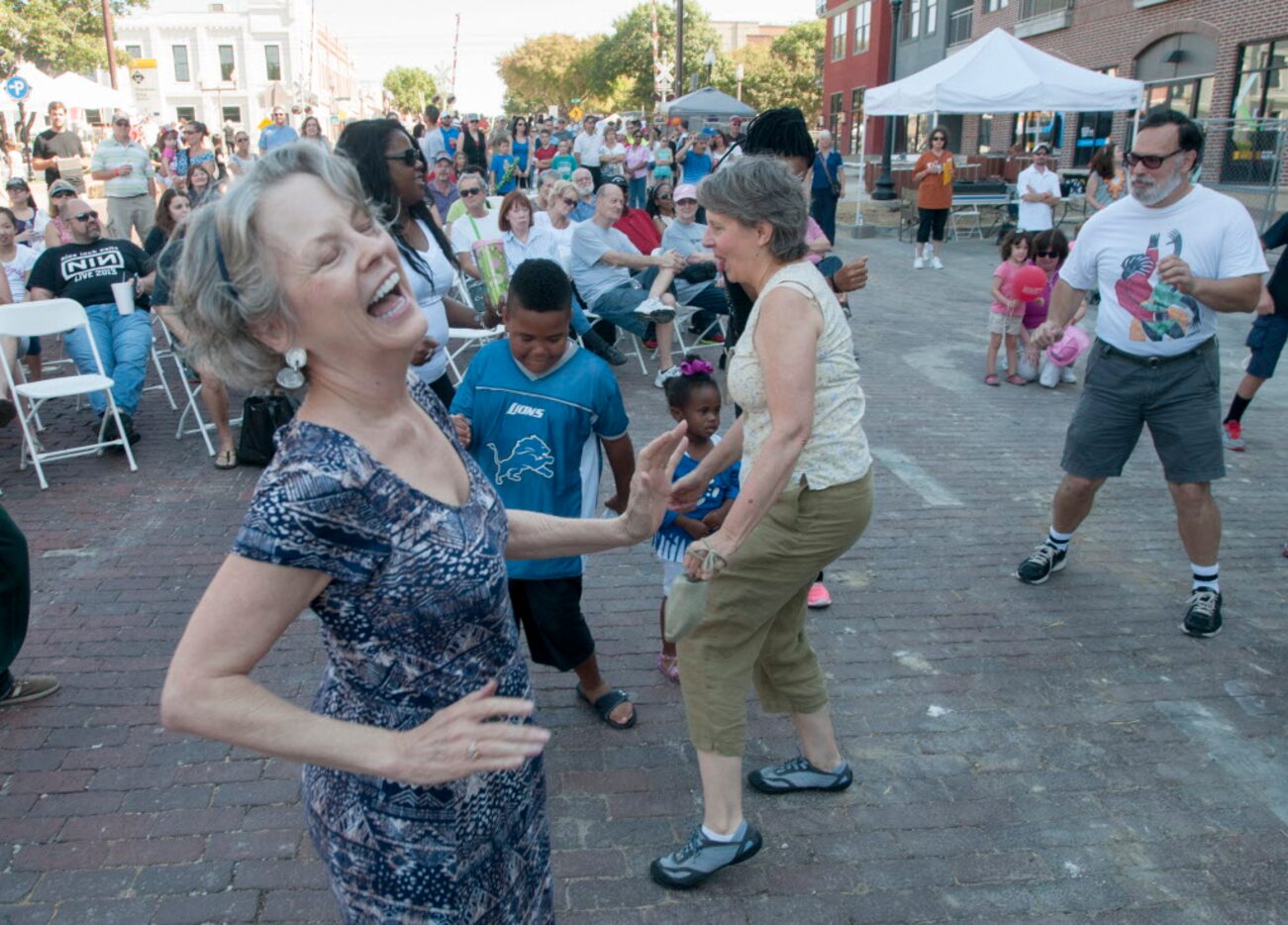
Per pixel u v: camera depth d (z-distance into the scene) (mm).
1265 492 6207
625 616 4574
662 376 8211
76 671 4047
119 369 6805
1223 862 3020
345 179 1455
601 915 2791
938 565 5141
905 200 19391
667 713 3787
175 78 64625
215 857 2990
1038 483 6363
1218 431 4230
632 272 8961
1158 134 4004
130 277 7090
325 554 1384
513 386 3328
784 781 3297
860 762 3502
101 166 12617
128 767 3430
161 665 4117
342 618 1469
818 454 2652
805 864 3000
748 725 3725
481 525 1564
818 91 64000
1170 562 5195
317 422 1451
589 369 3348
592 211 12250
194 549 5281
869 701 3881
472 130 19578
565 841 3094
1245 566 5129
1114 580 4973
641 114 44688
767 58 65938
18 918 2742
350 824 1607
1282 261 6473
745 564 2695
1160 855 3049
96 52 39688
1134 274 4215
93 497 6027
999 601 4738
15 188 10609
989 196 19469
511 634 1659
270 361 1464
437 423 1677
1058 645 4324
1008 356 8812
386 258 1438
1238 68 19109
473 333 7723
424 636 1506
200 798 3266
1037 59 16578
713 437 3922
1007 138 28531
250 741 1354
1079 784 3381
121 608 4602
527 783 1757
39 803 3229
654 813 3229
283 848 3033
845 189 29562
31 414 6766
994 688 3979
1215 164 19172
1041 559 4926
